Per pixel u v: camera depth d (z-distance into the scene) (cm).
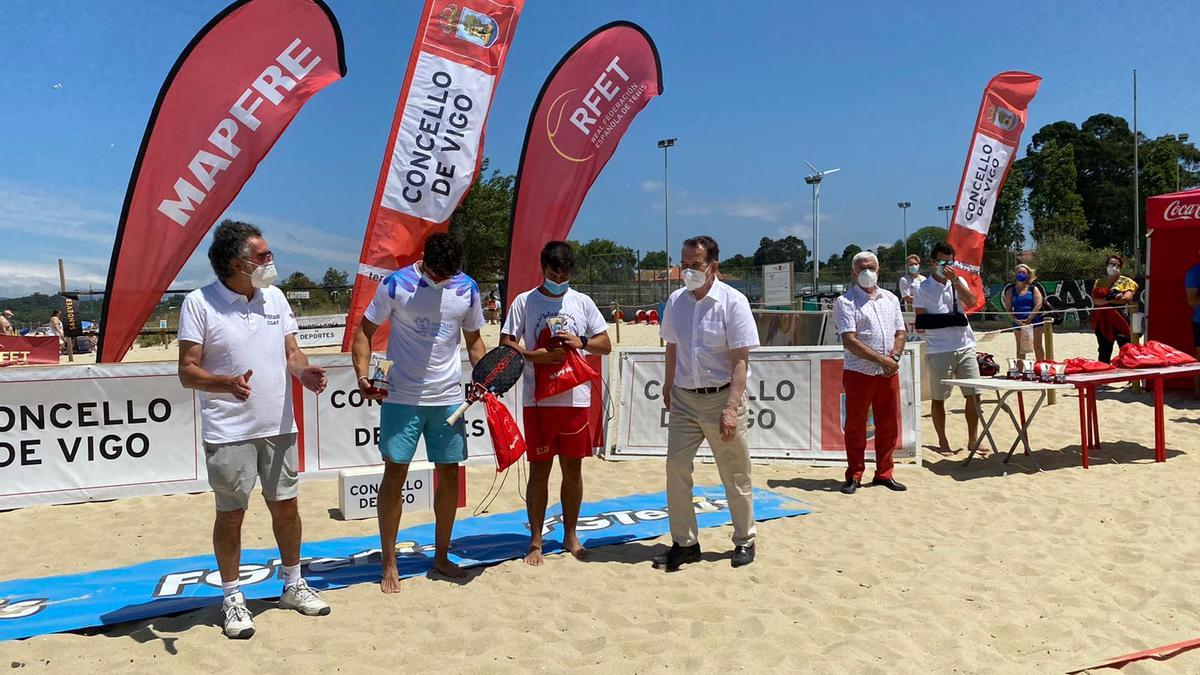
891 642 354
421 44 745
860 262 644
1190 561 465
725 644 359
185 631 371
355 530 575
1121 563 465
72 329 2155
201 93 724
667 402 489
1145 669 331
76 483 655
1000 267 3350
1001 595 412
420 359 427
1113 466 706
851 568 456
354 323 758
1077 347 1795
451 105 750
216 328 356
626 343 2231
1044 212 5666
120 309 740
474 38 753
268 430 371
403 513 620
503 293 811
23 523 596
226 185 746
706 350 461
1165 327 1128
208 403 363
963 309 762
